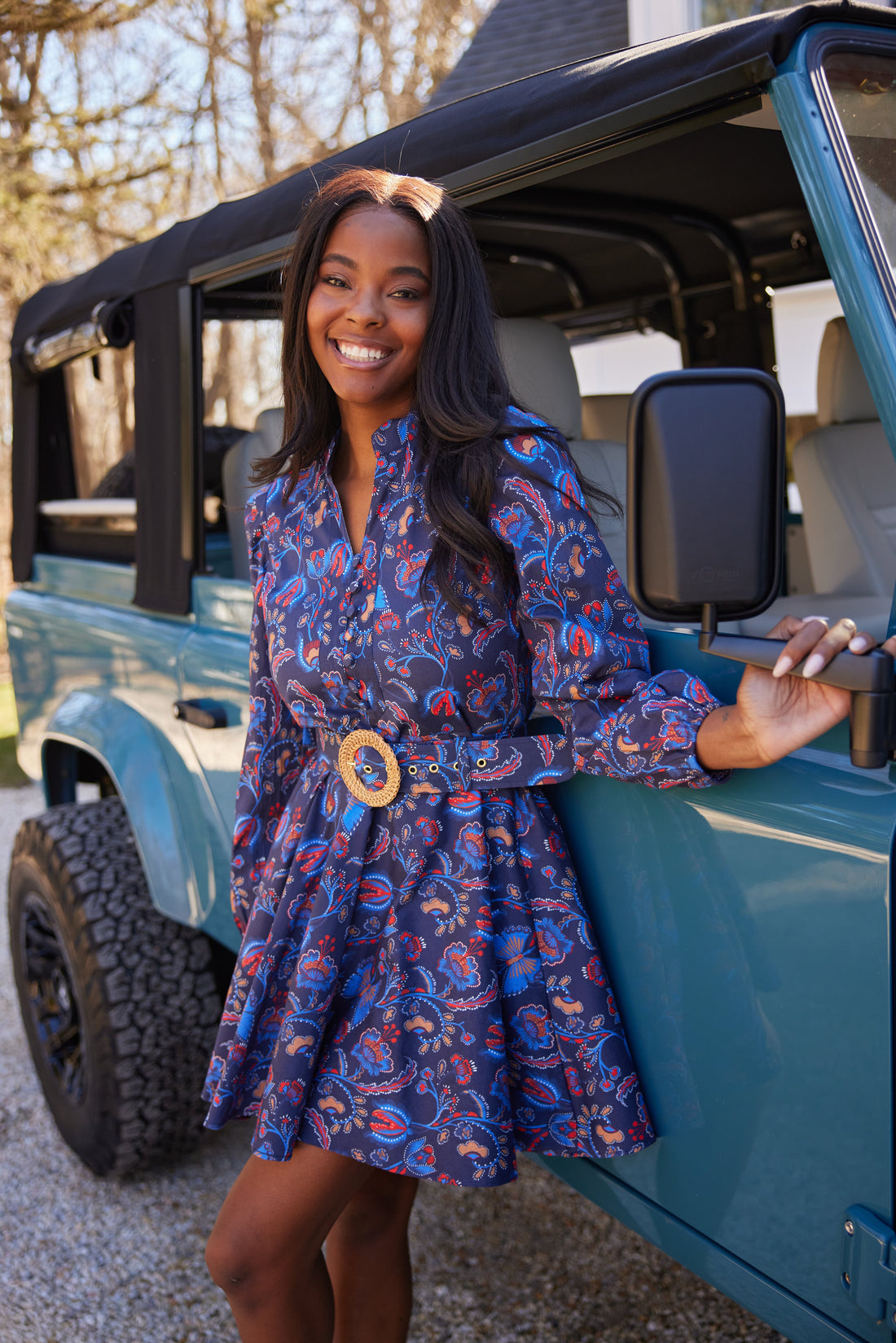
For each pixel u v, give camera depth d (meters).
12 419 3.29
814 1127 1.20
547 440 1.35
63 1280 2.38
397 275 1.39
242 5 11.07
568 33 6.71
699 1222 1.37
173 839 2.36
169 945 2.53
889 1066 1.11
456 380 1.36
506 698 1.40
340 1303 1.68
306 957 1.40
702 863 1.29
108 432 8.09
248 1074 1.50
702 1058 1.32
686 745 1.19
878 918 1.11
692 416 1.03
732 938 1.27
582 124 1.37
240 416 8.09
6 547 10.53
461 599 1.33
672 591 1.05
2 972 3.98
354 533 1.49
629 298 3.02
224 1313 2.26
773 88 1.17
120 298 2.49
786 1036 1.21
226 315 2.62
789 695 1.09
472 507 1.33
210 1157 2.83
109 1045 2.48
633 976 1.41
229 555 2.74
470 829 1.39
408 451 1.39
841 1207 1.18
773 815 1.21
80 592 2.97
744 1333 2.11
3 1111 3.10
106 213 10.35
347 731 1.46
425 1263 2.37
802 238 2.68
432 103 6.99
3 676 10.12
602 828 1.42
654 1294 2.24
